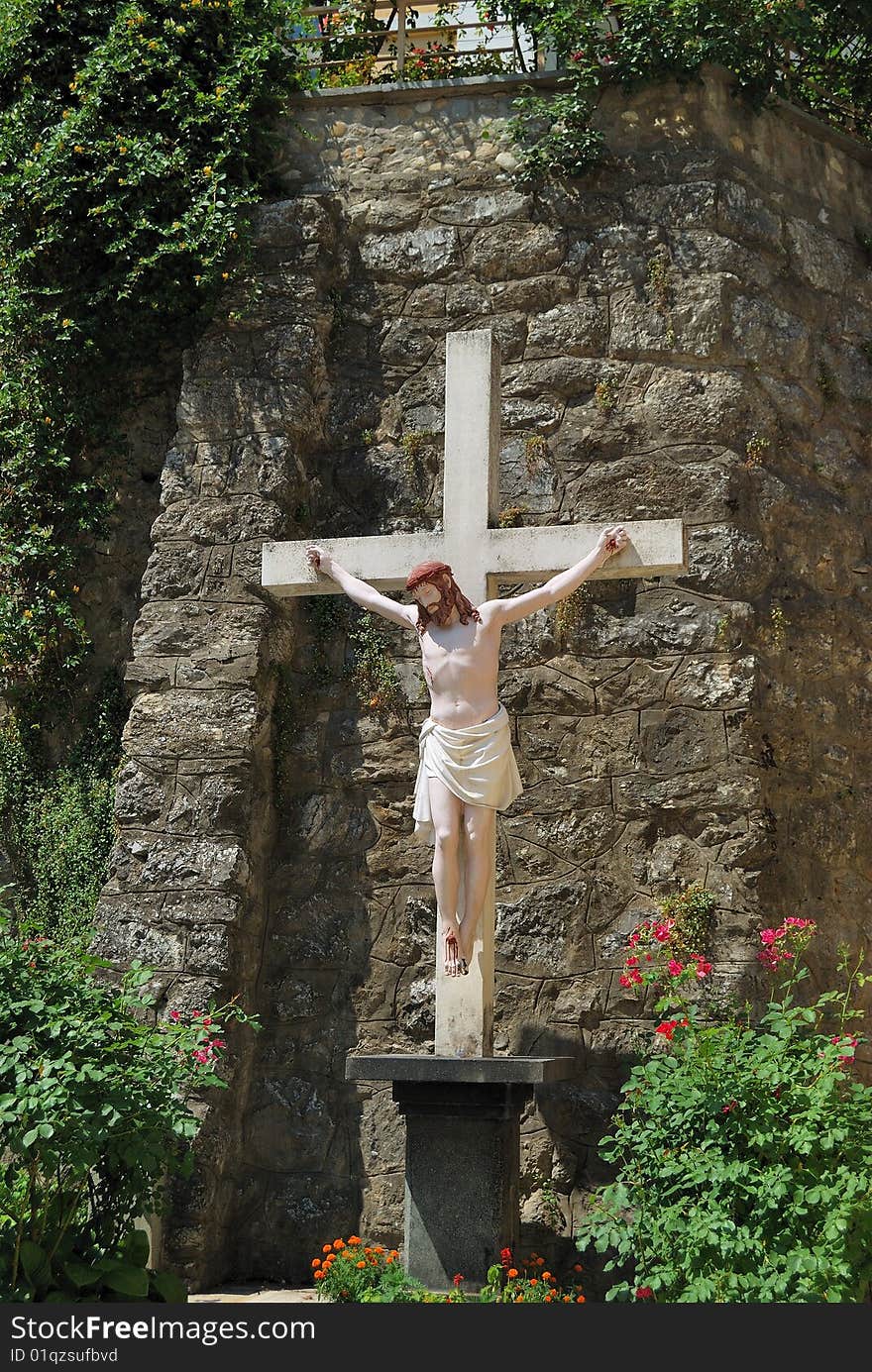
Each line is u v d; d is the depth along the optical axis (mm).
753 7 7926
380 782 7605
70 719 8172
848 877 7676
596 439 7754
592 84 8000
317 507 8078
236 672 7398
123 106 8234
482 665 5668
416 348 8141
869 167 8930
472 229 8195
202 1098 6762
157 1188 5570
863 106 9062
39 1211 5117
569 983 7145
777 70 8289
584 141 7980
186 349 8203
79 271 8336
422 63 9188
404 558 6156
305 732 7762
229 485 7738
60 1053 4949
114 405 8453
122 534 8328
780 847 7285
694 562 7477
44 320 8227
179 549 7688
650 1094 5156
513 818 7434
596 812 7328
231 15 8375
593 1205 6480
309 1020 7367
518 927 7273
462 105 8391
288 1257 7016
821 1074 4988
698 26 7867
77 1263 5109
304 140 8555
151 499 8336
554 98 8156
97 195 8195
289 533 7762
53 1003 5113
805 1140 4746
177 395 8391
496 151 8258
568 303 7945
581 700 7480
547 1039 7094
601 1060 7000
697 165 7906
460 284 8156
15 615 8141
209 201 8016
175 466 7844
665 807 7230
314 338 7996
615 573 5879
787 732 7488
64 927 7770
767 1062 4996
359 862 7539
